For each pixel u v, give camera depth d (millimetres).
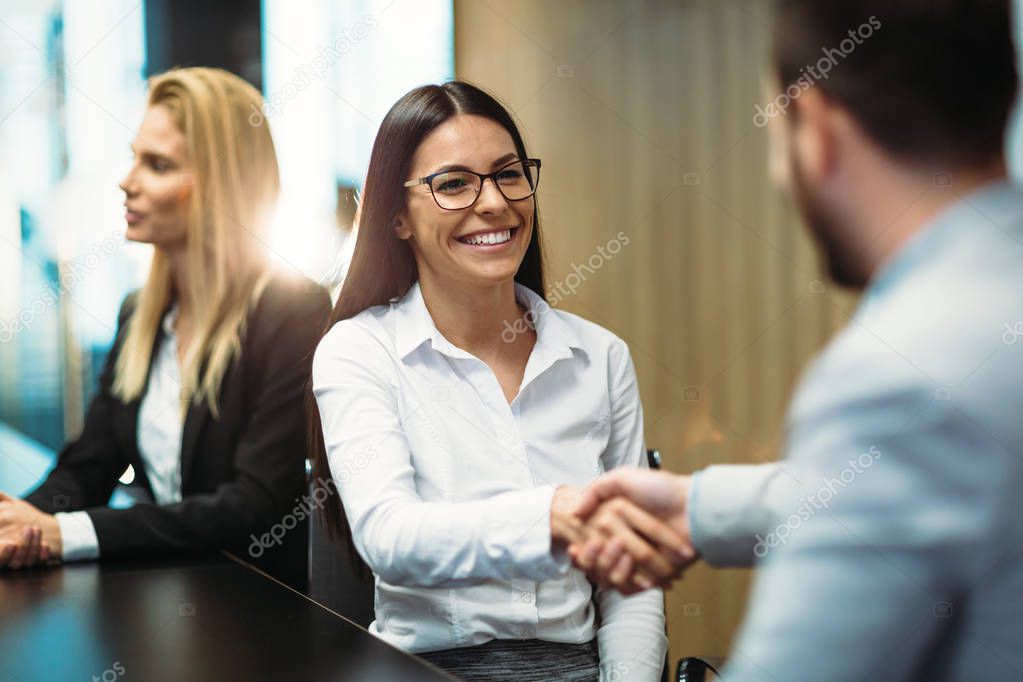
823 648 602
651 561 1138
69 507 1967
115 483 2068
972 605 586
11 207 3652
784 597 622
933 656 607
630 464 1530
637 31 2910
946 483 566
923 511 572
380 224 1489
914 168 603
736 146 2672
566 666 1333
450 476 1397
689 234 2771
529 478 1408
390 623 1380
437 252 1420
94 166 3586
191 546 1661
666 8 2844
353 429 1376
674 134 2814
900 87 599
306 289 1993
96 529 1559
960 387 559
